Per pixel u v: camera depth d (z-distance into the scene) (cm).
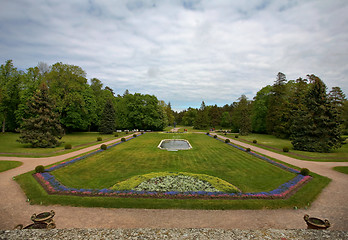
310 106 2861
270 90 5175
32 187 1266
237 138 4331
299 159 2177
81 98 4253
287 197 1160
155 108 6316
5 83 4172
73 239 411
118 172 1638
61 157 2162
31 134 2631
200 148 2895
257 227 867
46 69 4684
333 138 2672
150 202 1073
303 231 440
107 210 1008
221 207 1038
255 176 1559
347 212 1009
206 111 9456
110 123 4941
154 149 2744
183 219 923
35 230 441
